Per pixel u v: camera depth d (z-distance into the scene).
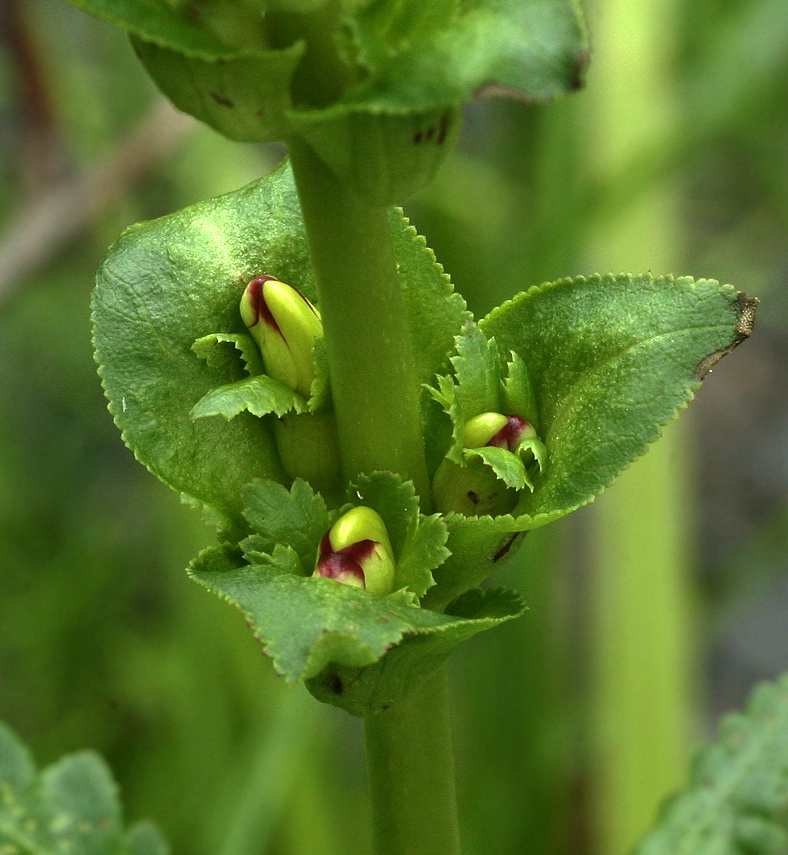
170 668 0.31
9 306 0.32
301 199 0.17
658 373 0.18
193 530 0.31
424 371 0.19
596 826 0.31
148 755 0.32
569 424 0.18
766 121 0.33
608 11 0.33
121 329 0.18
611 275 0.18
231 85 0.16
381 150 0.16
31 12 0.32
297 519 0.18
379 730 0.18
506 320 0.18
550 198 0.33
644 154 0.32
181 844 0.30
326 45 0.16
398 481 0.17
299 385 0.18
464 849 0.29
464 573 0.18
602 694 0.31
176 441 0.18
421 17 0.16
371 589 0.17
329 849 0.29
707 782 0.22
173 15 0.16
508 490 0.18
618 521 0.31
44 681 0.33
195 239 0.19
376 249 0.17
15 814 0.21
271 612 0.17
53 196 0.32
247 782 0.27
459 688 0.33
